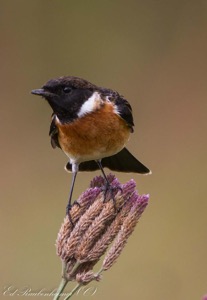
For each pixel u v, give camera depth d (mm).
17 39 16797
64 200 14344
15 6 16906
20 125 15797
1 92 16422
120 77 16656
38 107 15945
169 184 14875
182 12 17219
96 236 6348
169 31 17047
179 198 14555
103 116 8086
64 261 6332
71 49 16844
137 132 15898
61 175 14805
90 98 8094
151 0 17391
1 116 15992
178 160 15438
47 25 16906
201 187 14844
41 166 15031
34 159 15195
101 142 8172
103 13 17062
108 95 8266
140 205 6406
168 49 16906
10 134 15664
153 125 16016
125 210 6461
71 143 8234
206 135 15820
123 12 17109
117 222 6410
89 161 8914
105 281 12109
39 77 16656
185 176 15094
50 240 13477
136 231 13578
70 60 16797
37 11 16922
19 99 16328
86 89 8102
